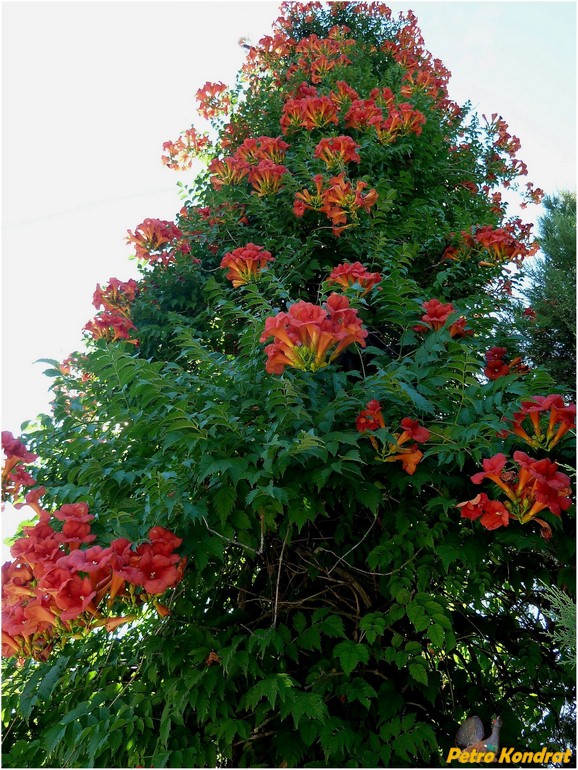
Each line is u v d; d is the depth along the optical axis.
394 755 2.27
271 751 2.44
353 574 2.80
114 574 2.08
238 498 2.48
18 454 2.67
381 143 4.70
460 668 2.73
